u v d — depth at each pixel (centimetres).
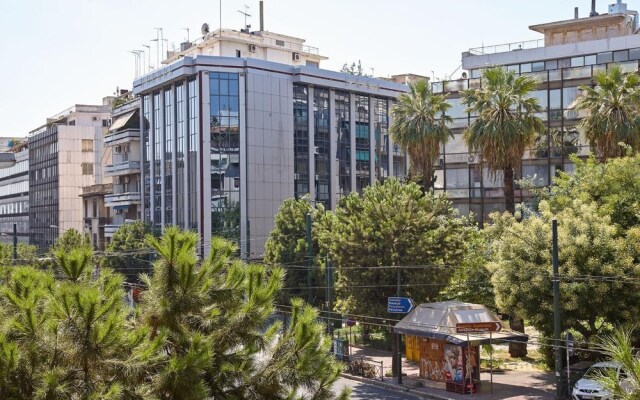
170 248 841
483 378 2680
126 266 5062
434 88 4644
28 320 744
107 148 7144
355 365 2920
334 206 5947
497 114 3206
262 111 5506
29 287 812
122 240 5306
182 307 830
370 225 3078
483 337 2419
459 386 2452
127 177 6612
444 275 3019
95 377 752
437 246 3012
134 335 781
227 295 880
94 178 8481
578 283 2180
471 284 2944
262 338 875
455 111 4566
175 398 767
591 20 5338
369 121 6319
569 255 2219
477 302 3009
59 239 4362
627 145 2877
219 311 872
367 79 6191
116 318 751
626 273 2167
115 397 708
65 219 8338
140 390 750
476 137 3266
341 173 6056
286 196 5625
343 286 3142
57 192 8412
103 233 7369
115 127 6594
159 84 5766
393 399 2456
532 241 2319
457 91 4575
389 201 3105
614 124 3072
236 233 5341
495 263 2442
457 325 2467
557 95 4259
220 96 5378
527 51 5066
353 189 6138
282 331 926
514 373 2752
